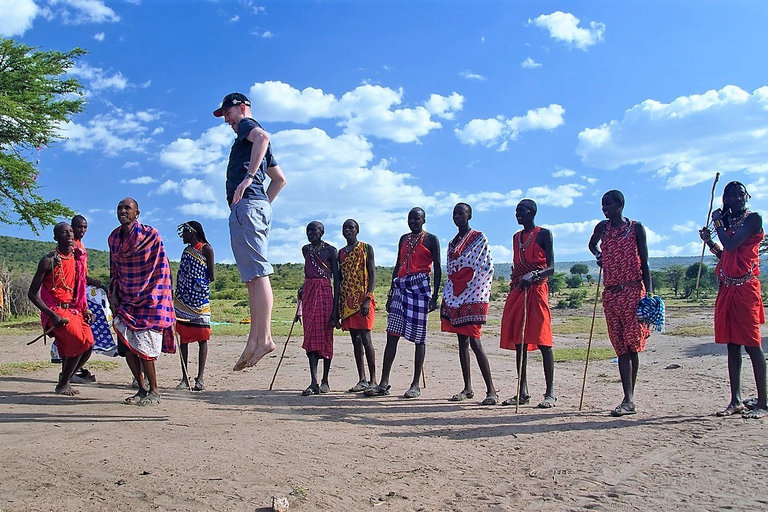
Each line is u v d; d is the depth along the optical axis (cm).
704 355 1177
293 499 369
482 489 394
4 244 9131
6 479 394
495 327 2314
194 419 596
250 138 493
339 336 1786
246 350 488
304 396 788
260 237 489
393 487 398
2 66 2222
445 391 834
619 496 373
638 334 627
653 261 16850
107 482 391
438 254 803
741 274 596
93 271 6356
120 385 835
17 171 2097
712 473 413
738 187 604
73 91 2345
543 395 785
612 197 650
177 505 355
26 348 1314
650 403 686
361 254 833
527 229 737
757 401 606
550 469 436
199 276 829
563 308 4300
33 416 588
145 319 661
